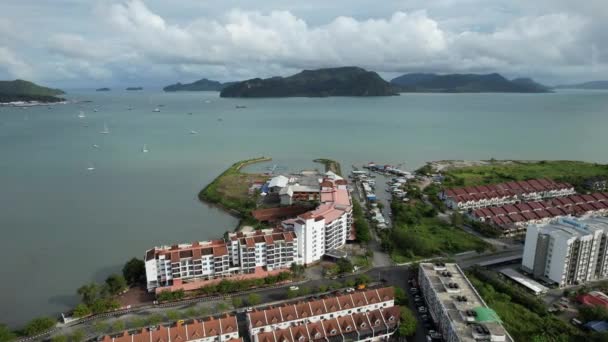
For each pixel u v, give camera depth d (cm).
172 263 16950
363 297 15125
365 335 13638
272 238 18462
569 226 17800
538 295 16425
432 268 16762
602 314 14238
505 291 16525
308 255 19112
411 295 16700
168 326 14488
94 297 15912
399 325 14038
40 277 19038
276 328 13938
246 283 17038
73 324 14962
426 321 14938
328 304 14675
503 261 19288
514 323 14450
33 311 16350
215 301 16325
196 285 16988
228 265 17875
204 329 13325
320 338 13350
